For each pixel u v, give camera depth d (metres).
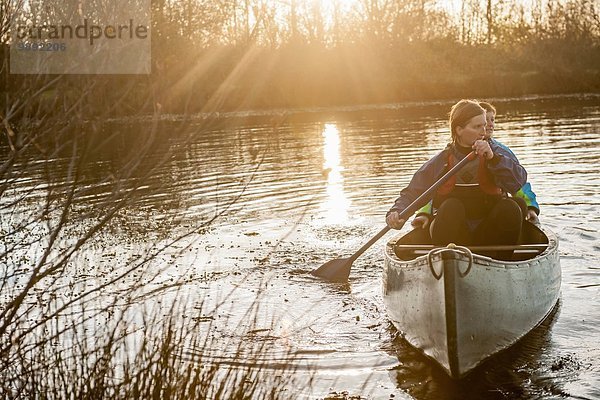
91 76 2.55
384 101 30.34
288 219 8.37
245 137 17.44
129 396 3.04
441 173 5.24
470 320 4.07
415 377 4.14
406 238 5.75
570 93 32.22
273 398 3.39
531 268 4.68
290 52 29.06
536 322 4.82
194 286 5.87
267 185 10.59
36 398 3.01
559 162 11.60
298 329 4.91
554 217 7.95
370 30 31.20
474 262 4.08
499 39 35.47
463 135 5.13
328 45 30.48
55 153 2.61
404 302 4.61
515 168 4.93
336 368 4.26
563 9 34.88
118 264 6.28
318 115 24.88
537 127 17.69
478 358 4.19
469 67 32.94
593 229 7.38
